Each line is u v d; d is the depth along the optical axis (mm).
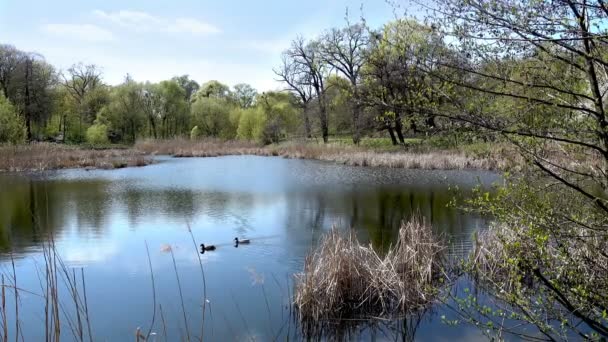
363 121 31406
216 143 44250
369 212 13414
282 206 14555
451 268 7512
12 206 14914
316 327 5984
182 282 7613
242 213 13539
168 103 56156
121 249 9719
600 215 3709
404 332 5762
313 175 22344
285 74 44031
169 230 11484
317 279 6406
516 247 3648
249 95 71125
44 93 44031
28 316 6285
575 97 3373
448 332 5680
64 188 18750
